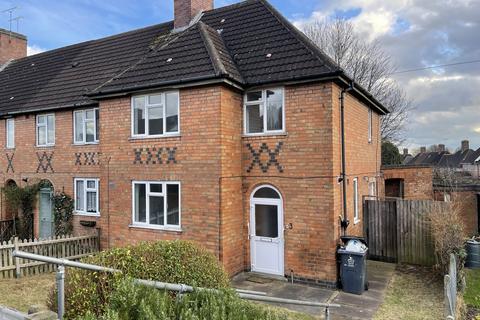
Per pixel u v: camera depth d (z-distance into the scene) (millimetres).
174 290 4438
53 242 11398
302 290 9188
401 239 11883
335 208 9508
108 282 4527
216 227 9758
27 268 10688
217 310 3803
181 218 10359
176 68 10562
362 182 13172
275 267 10219
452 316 6406
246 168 10664
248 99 10766
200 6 15094
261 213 10500
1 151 17422
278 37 11188
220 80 9555
